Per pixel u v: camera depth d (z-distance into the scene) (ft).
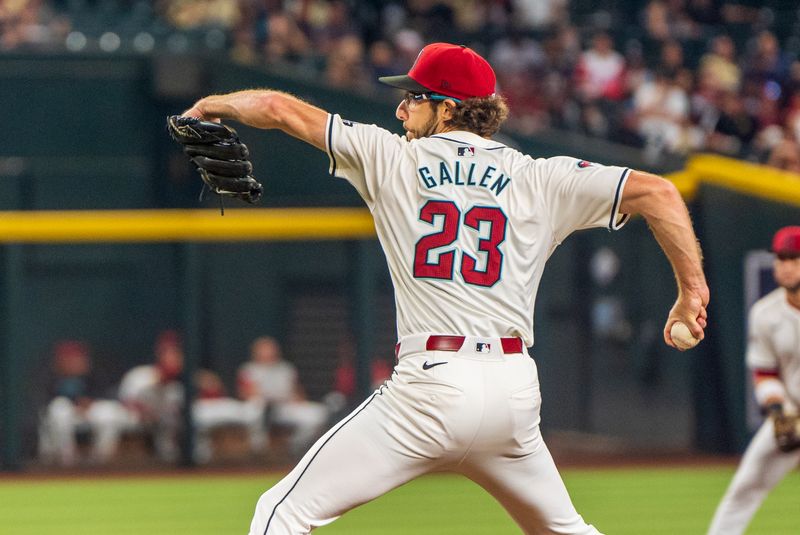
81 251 163.53
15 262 137.90
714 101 187.42
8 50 173.37
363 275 141.08
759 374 72.33
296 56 184.24
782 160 162.50
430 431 41.78
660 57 200.75
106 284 164.35
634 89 189.47
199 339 151.53
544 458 43.80
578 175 43.06
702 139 184.96
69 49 174.70
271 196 173.27
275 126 43.80
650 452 151.53
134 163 175.42
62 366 150.51
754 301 143.74
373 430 42.37
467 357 41.98
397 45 194.49
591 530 44.50
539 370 147.43
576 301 162.20
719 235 143.95
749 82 191.21
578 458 146.72
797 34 209.97
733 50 207.72
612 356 158.81
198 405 142.61
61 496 117.08
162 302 165.17
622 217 43.37
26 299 161.68
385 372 154.61
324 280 163.94
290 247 163.43
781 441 68.90
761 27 209.46
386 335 154.92
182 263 138.92
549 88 187.73
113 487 124.26
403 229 42.96
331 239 163.32
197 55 174.19
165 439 144.56
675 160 153.38
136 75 175.32
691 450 150.00
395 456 42.19
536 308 146.82
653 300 153.58
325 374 163.53
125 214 139.85
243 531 94.43
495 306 42.45
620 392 158.10
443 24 203.51
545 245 43.50
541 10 206.59
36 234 137.28
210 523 98.58
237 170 44.01
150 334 164.66
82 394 149.18
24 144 173.78
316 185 173.68
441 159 43.29
